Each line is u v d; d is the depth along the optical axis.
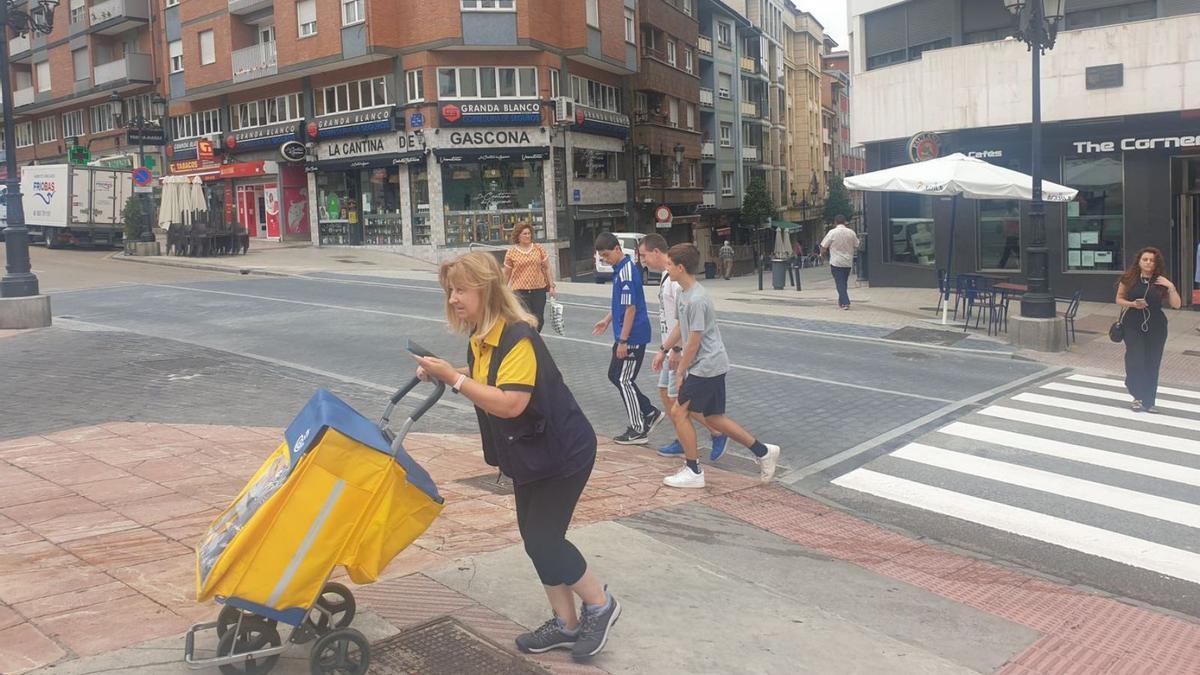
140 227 33.28
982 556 5.97
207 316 16.22
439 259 33.66
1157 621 5.00
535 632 3.93
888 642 4.38
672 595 4.76
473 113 33.44
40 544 5.07
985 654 4.45
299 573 3.36
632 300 8.20
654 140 43.22
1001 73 20.91
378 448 3.43
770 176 65.81
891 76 23.22
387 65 34.44
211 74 40.44
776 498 7.01
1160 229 19.48
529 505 3.78
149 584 4.49
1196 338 15.65
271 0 37.44
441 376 3.48
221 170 40.97
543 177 35.16
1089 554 6.03
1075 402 10.54
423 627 4.09
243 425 8.34
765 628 4.42
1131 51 19.20
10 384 10.00
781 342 14.29
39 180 35.16
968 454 8.31
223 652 3.51
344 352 12.62
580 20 35.28
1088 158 20.31
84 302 18.36
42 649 3.74
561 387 3.72
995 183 14.66
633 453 8.16
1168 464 8.02
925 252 23.48
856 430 9.10
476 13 32.84
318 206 37.88
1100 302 20.27
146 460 6.94
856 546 6.05
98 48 47.78
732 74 57.47
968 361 13.10
